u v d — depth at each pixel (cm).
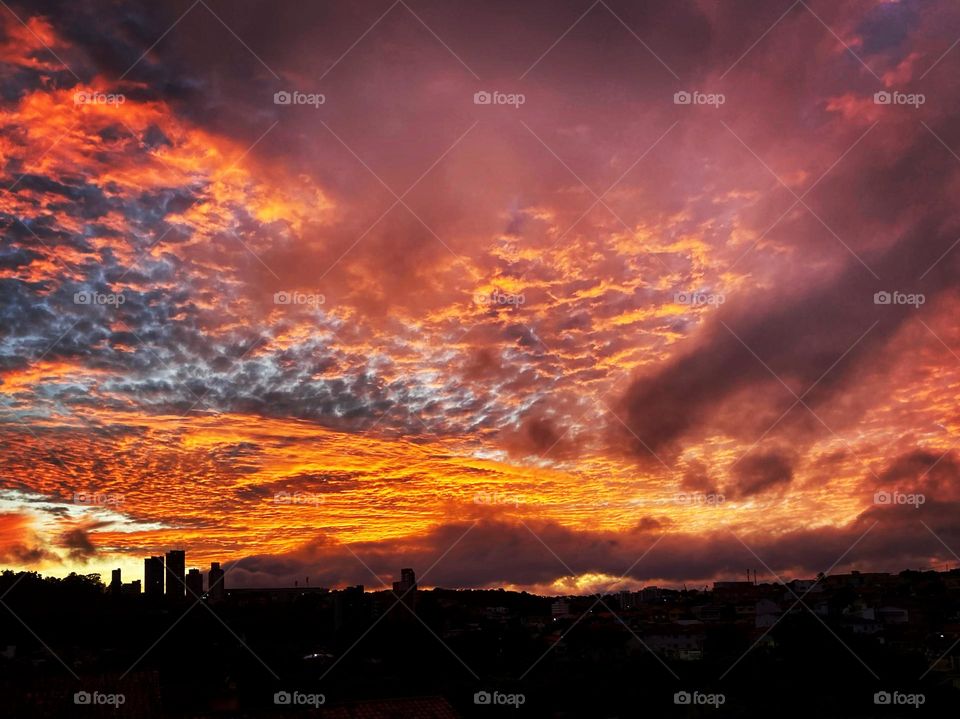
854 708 5344
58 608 6319
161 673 5084
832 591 12738
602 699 5306
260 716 2458
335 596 7888
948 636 8194
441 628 8069
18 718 2398
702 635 8381
